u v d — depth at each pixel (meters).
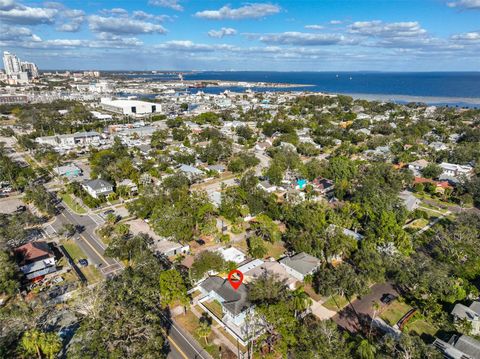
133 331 59.22
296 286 82.81
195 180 158.38
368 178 138.88
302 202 118.06
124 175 152.25
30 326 64.88
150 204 118.12
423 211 121.00
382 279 79.75
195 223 108.69
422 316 71.81
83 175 168.62
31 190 130.25
